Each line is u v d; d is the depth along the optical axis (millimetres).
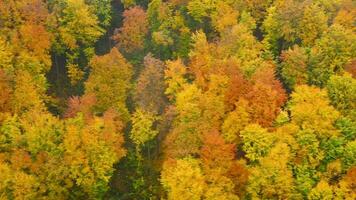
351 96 78562
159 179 72312
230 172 69625
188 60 101125
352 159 68875
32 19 96750
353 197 62656
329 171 67625
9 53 88562
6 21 95750
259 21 105375
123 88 91125
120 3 118500
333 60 88125
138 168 82062
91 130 74250
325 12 101938
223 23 100125
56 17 99562
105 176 73875
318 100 74062
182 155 72125
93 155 72750
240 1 103875
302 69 86312
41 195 70125
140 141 80375
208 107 77500
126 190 80000
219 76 81375
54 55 102875
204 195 65625
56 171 69875
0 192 67938
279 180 65250
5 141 76500
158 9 105625
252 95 76688
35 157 73750
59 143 75188
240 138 75250
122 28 102312
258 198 65688
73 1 99250
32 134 74000
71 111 84125
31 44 93625
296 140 70625
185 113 76500
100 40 109125
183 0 106562
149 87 84375
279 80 89250
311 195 64125
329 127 71375
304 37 95750
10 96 84125
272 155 66625
